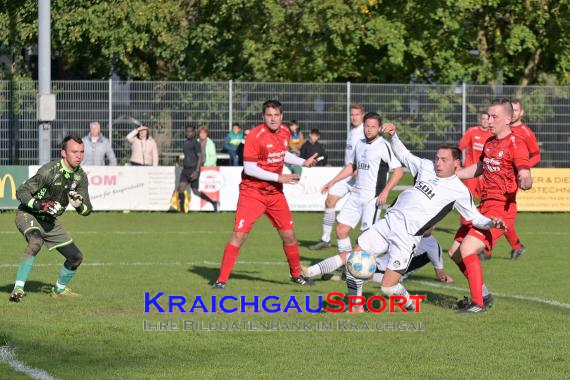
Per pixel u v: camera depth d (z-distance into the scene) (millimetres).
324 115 66438
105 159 64250
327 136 66438
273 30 77250
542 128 67312
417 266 32531
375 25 77375
